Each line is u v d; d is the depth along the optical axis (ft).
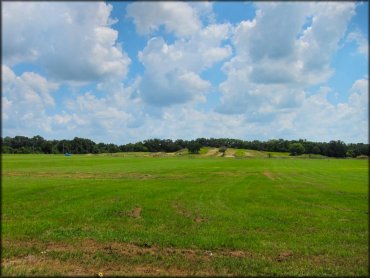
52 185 106.42
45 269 31.71
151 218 57.26
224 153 613.11
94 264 33.47
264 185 118.52
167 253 37.52
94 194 87.04
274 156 545.44
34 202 72.95
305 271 32.76
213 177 154.61
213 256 36.76
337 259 36.58
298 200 81.66
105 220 55.16
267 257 36.86
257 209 67.82
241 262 34.76
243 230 48.98
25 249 37.65
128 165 250.16
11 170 182.70
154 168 218.38
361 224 54.03
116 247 39.29
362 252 39.01
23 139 591.78
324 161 380.99
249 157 520.42
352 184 124.57
